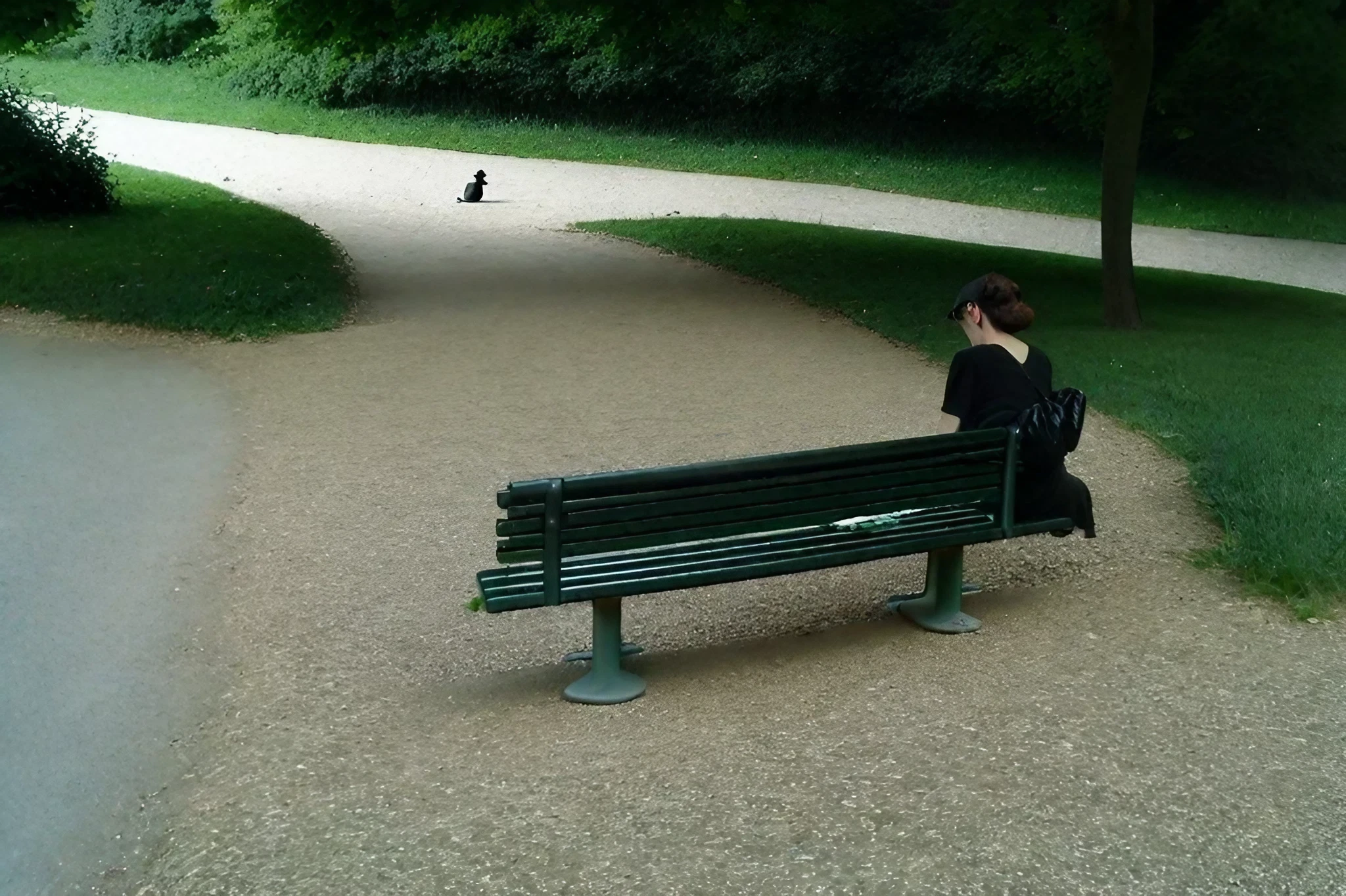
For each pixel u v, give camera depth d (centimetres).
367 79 3139
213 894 346
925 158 2798
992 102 2764
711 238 1762
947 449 514
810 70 2862
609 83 2997
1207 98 2603
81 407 905
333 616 568
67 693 489
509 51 3133
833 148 2900
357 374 1013
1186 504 714
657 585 469
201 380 985
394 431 861
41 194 1655
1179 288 1623
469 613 574
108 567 623
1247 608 547
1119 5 1234
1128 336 1230
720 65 2983
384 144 2845
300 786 409
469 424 879
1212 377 1024
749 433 862
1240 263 2047
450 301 1327
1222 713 445
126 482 750
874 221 2231
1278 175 2636
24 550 641
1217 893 339
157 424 867
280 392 956
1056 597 571
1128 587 581
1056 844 359
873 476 503
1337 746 421
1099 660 492
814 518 496
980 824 368
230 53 3503
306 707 474
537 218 2006
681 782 398
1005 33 1507
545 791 397
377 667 514
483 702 477
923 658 500
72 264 1309
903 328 1194
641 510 467
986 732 429
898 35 2875
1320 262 2088
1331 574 562
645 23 1736
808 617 565
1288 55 2464
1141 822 372
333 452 814
